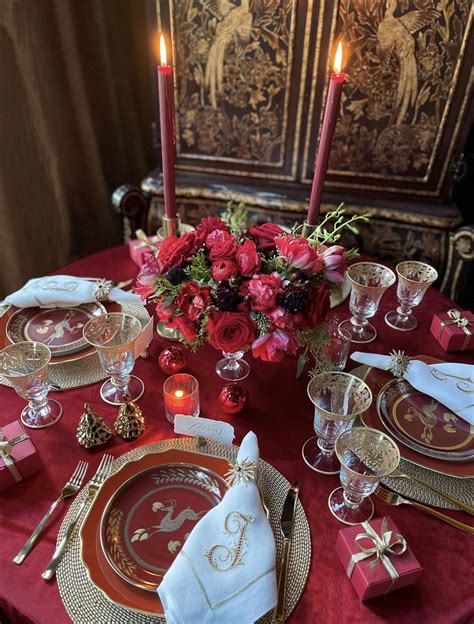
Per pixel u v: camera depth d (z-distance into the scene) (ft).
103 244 7.12
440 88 4.78
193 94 5.39
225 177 5.82
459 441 3.05
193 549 2.31
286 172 5.60
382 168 5.34
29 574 2.40
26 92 5.47
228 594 2.18
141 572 2.37
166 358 3.50
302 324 2.79
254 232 3.04
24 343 3.12
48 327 3.79
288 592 2.36
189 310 2.77
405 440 3.02
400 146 5.17
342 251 2.87
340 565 2.48
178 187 5.81
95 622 2.23
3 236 5.62
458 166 5.15
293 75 5.01
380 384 3.42
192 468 2.81
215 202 5.86
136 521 2.59
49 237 6.34
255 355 2.78
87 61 6.07
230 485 2.68
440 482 2.85
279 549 2.51
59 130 6.08
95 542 2.47
